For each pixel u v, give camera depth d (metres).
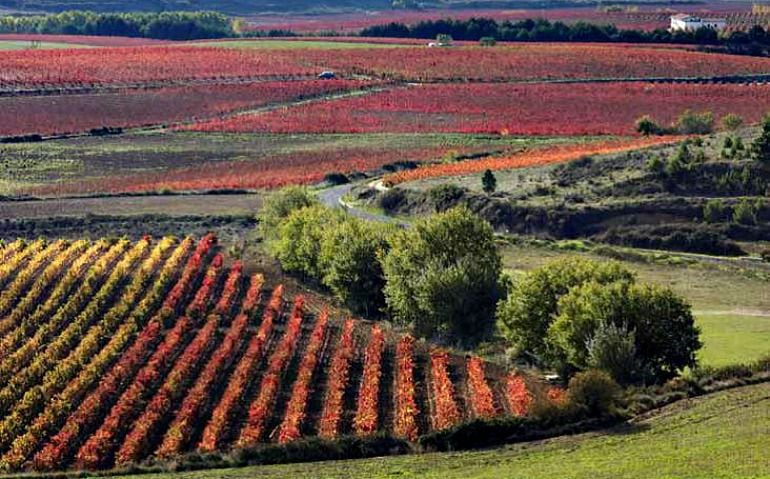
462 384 173.00
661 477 123.75
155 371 179.25
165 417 164.88
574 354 169.50
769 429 139.00
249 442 151.88
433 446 148.12
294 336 194.88
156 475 142.00
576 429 149.00
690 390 159.12
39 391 172.12
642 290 172.25
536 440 147.25
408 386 165.88
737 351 185.38
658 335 170.62
